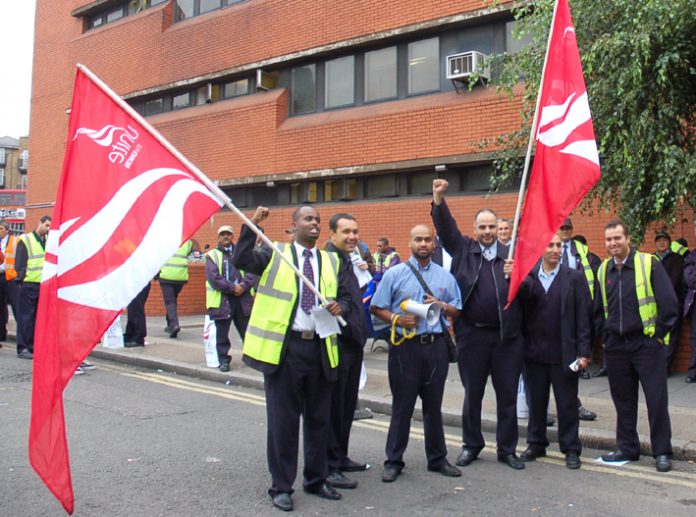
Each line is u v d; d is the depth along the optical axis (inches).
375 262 464.1
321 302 188.7
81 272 164.9
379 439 262.7
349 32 581.9
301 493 198.7
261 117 642.2
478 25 518.6
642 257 227.9
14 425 266.5
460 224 508.1
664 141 295.7
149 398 326.6
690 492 201.3
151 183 176.9
